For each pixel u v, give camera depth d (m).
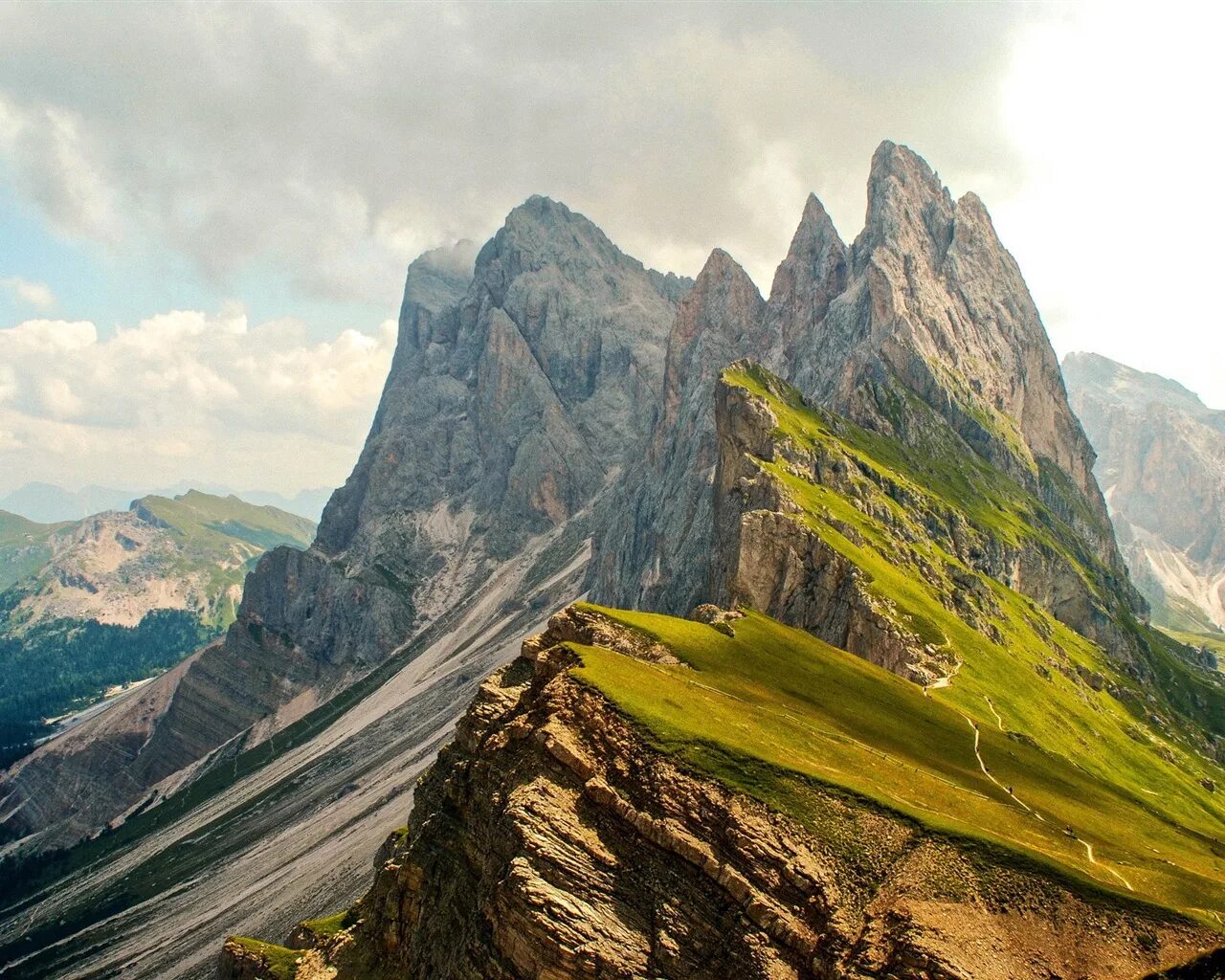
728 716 93.75
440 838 91.00
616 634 121.25
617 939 68.44
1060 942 66.19
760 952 66.25
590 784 77.88
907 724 125.88
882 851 73.12
